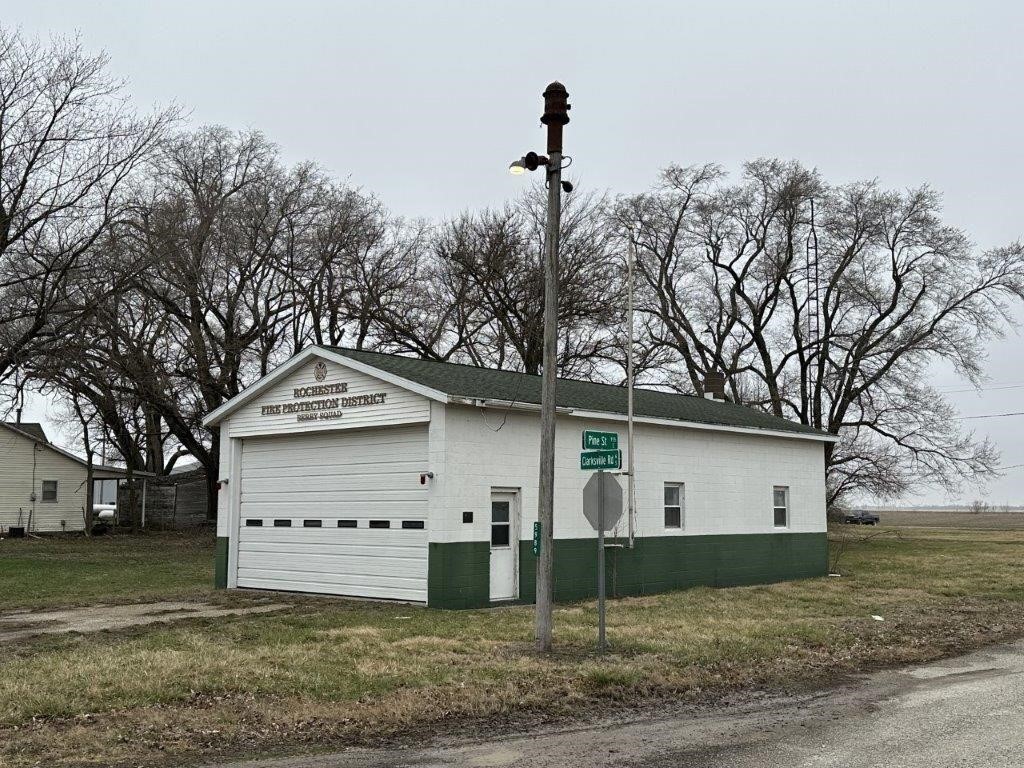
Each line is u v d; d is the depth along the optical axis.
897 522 94.31
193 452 43.12
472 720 9.32
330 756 7.96
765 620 16.11
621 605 18.33
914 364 43.50
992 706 9.88
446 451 17.53
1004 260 41.94
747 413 27.83
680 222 46.69
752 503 24.78
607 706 10.02
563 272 41.31
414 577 18.20
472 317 44.19
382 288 42.62
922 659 13.22
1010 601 20.22
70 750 7.92
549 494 12.85
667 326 46.66
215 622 15.61
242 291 40.44
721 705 10.15
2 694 9.46
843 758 7.82
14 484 46.22
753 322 46.16
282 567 20.86
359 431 19.55
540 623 12.70
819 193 43.84
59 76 31.02
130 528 47.00
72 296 32.44
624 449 21.17
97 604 18.42
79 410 45.25
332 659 11.70
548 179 13.16
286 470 21.08
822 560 26.95
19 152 30.72
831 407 44.59
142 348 36.41
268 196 40.44
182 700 9.59
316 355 19.88
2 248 30.34
